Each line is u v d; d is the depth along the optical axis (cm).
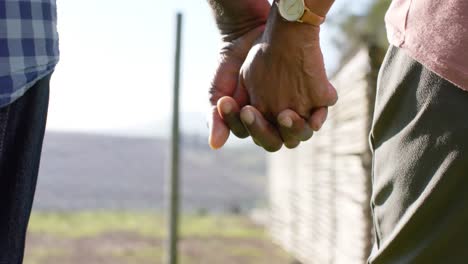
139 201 2548
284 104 160
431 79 137
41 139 137
